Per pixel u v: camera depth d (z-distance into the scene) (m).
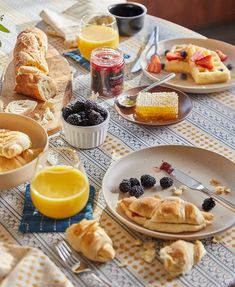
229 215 0.93
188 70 1.36
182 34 1.56
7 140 1.01
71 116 1.09
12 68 1.36
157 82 1.28
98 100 1.28
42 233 0.91
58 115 1.20
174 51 1.40
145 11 1.54
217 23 2.62
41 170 0.94
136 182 0.98
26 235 0.91
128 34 1.54
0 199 0.98
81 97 1.29
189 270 0.84
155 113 1.19
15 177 0.97
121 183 0.97
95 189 1.01
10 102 1.23
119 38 1.54
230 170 1.02
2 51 1.49
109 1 1.73
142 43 1.52
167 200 0.90
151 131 1.18
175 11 2.51
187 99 1.24
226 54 1.44
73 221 0.93
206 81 1.31
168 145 1.07
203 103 1.28
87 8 1.67
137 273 0.84
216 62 1.37
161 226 0.88
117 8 1.57
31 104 1.22
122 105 1.23
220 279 0.83
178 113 1.22
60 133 1.16
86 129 1.08
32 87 1.22
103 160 1.08
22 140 1.01
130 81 1.35
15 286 0.79
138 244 0.88
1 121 1.10
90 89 1.32
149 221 0.89
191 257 0.84
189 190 0.99
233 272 0.84
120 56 1.28
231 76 1.36
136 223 0.90
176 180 1.01
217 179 1.02
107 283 0.82
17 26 1.60
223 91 1.32
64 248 0.88
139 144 1.14
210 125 1.20
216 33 2.60
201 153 1.06
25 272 0.80
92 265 0.85
